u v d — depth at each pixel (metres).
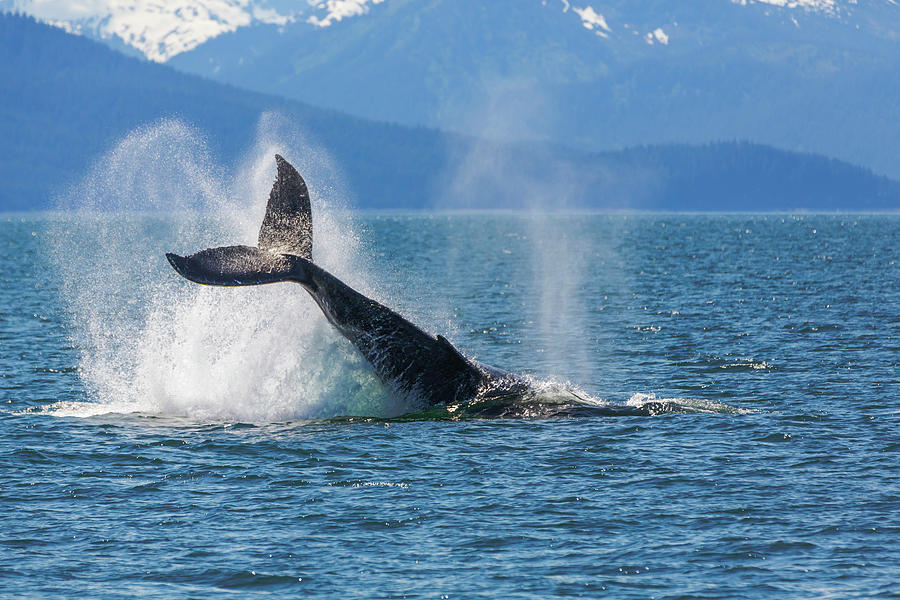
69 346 148.62
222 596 59.22
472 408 98.38
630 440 88.81
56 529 68.56
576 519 70.25
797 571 61.81
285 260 95.81
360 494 75.44
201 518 70.75
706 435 90.62
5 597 58.78
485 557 64.31
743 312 187.38
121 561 63.69
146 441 89.19
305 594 59.50
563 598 58.84
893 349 140.00
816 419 97.00
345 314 98.56
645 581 60.84
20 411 101.69
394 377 100.44
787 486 76.31
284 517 70.88
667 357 136.88
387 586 60.41
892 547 64.75
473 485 77.31
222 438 90.25
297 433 92.00
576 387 117.38
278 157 99.31
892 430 92.25
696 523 69.31
